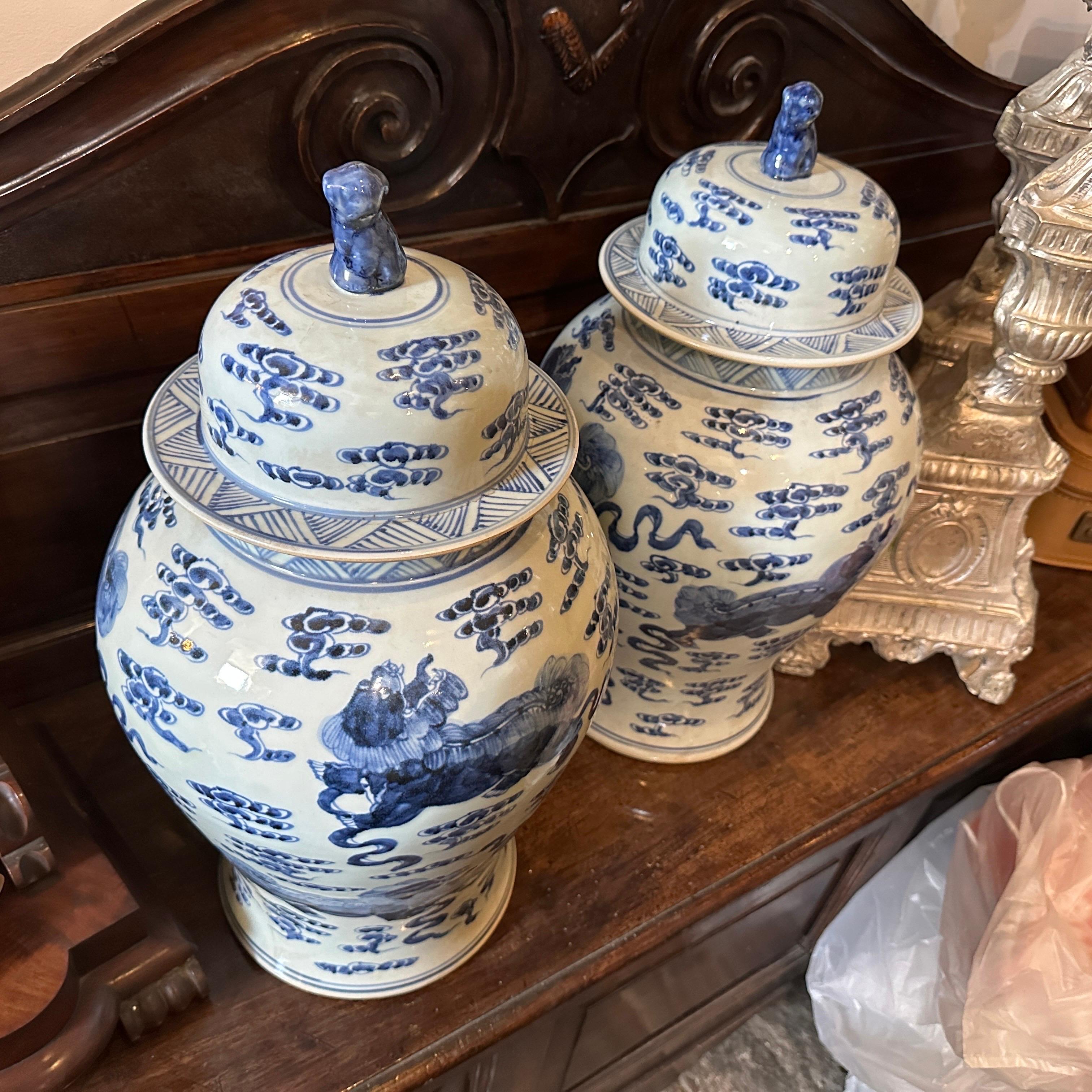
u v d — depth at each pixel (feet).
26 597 2.35
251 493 1.42
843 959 3.16
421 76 2.08
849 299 1.91
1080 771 3.04
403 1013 2.12
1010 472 2.66
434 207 2.33
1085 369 3.11
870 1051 3.07
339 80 2.00
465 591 1.46
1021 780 3.01
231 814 1.56
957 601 2.88
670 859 2.47
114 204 1.90
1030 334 2.35
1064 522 3.36
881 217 1.93
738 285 1.90
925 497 2.71
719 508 1.97
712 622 2.17
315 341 1.33
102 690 2.59
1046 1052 2.57
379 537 1.36
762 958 3.26
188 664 1.45
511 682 1.48
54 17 1.88
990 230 3.57
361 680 1.41
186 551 1.48
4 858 1.79
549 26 2.16
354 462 1.34
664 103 2.52
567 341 2.28
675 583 2.10
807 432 1.97
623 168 2.59
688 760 2.68
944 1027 2.84
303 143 2.02
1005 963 2.64
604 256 2.16
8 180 1.77
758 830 2.56
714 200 1.92
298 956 2.10
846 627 2.93
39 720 2.48
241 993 2.11
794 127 1.90
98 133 1.80
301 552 1.32
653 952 2.44
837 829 2.58
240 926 2.19
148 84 1.80
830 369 1.98
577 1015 2.49
